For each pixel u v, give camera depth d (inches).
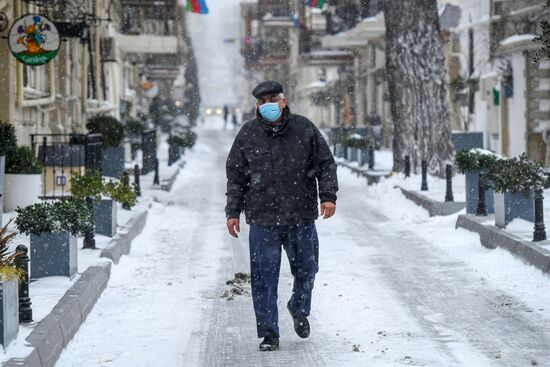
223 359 684.7
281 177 689.6
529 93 2797.7
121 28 4003.4
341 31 4456.2
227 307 882.1
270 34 6899.6
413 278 1031.0
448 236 1353.3
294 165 689.6
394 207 1838.1
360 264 1139.3
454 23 3656.5
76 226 896.9
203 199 2129.7
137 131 3380.9
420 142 2204.7
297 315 720.3
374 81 4549.7
